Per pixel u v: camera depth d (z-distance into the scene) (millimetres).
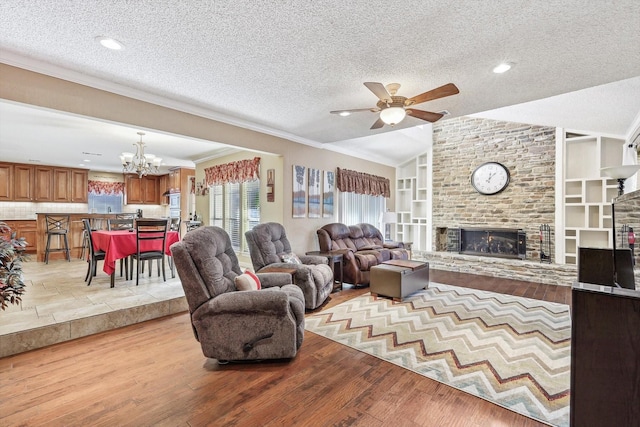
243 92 3162
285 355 2371
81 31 2084
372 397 1963
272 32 2086
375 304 3885
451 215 6609
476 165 6285
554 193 5406
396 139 6227
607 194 5004
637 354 1234
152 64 2562
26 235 7113
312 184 5395
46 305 3232
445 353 2559
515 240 5820
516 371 2273
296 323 2482
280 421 1730
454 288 4672
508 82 2881
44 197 7504
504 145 5949
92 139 5055
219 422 1722
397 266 4309
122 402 1898
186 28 2045
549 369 2297
